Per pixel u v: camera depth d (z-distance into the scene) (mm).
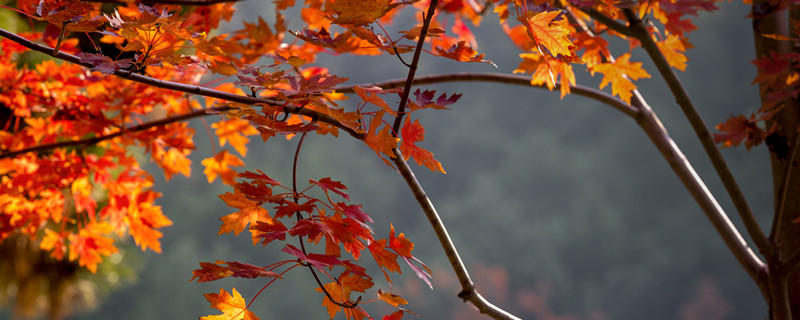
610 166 47344
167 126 4359
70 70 4230
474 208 46312
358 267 3742
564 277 44812
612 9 3908
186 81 4289
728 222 4492
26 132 4336
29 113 4289
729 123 4539
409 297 39219
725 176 4445
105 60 3760
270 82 3791
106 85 4277
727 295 42594
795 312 4504
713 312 41719
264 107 3818
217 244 41594
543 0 3803
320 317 39156
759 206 41406
